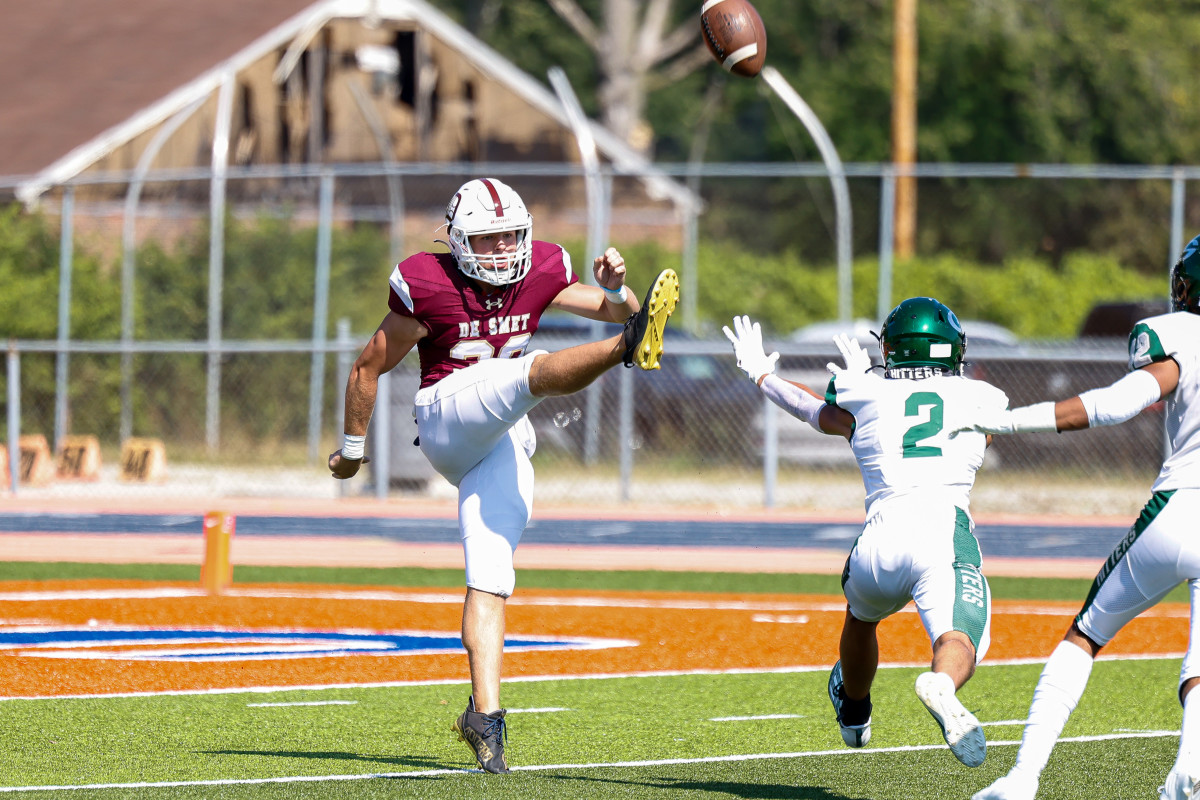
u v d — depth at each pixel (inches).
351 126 3959.2
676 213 4072.3
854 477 2628.0
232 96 3698.3
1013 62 5022.1
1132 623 1423.5
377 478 2496.3
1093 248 4891.7
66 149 3437.5
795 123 5334.6
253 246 3179.1
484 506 807.1
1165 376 673.6
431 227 3929.6
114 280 3048.7
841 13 5615.2
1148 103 5007.4
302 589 1626.5
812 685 1116.5
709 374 2674.7
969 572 681.6
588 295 836.0
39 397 2942.9
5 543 1993.1
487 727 774.5
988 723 979.9
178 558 1879.9
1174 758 863.7
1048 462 2596.0
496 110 4069.9
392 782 793.6
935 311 743.1
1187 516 670.5
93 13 4153.5
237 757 857.5
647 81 5629.9
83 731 925.8
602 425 2679.6
